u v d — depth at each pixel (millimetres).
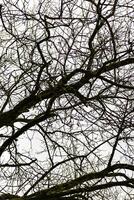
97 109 8430
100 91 8453
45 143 9055
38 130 9148
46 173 8250
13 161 9219
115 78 8383
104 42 8320
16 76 8641
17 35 8484
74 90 8344
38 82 8359
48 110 8469
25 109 8891
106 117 8281
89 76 8391
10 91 8727
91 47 8336
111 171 7973
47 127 8930
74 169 8367
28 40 8430
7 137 9055
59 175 8539
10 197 7918
